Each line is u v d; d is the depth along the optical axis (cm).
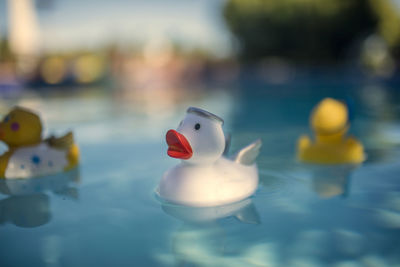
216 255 33
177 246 34
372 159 53
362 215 38
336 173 48
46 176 48
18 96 150
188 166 41
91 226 37
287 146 61
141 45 246
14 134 47
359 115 89
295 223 37
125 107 116
